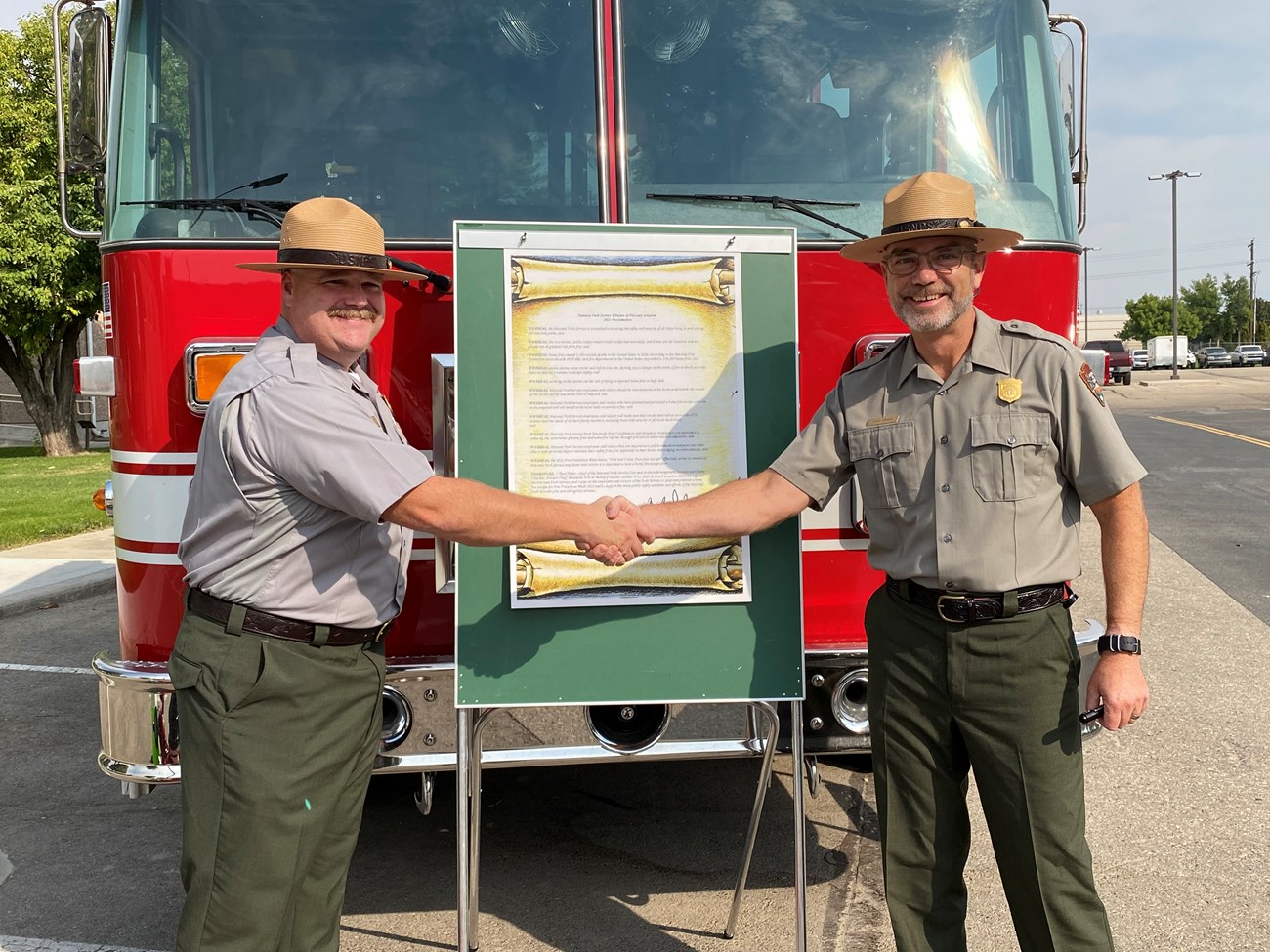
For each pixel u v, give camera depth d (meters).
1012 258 3.35
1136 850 3.76
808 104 3.37
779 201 3.32
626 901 3.47
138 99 3.29
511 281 2.74
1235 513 11.08
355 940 3.26
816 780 3.26
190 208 3.15
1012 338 2.52
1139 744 4.75
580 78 3.30
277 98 3.27
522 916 3.38
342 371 2.49
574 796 4.38
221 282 3.11
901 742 2.62
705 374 2.79
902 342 2.62
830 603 3.34
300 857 2.38
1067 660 2.48
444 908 3.47
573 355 2.76
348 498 2.28
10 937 3.32
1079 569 2.55
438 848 3.93
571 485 2.74
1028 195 3.45
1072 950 2.51
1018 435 2.46
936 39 3.44
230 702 2.31
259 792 2.31
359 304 2.47
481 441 2.73
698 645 2.77
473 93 3.29
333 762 2.41
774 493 2.67
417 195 3.28
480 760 2.96
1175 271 55.25
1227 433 20.33
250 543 2.33
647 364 2.77
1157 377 47.50
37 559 9.68
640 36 3.32
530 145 3.30
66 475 16.77
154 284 3.10
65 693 5.96
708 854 3.82
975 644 2.47
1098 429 2.44
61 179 3.52
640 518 2.58
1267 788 4.28
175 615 3.19
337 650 2.41
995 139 3.48
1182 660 6.00
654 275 2.78
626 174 3.30
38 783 4.64
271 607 2.33
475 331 2.73
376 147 3.27
